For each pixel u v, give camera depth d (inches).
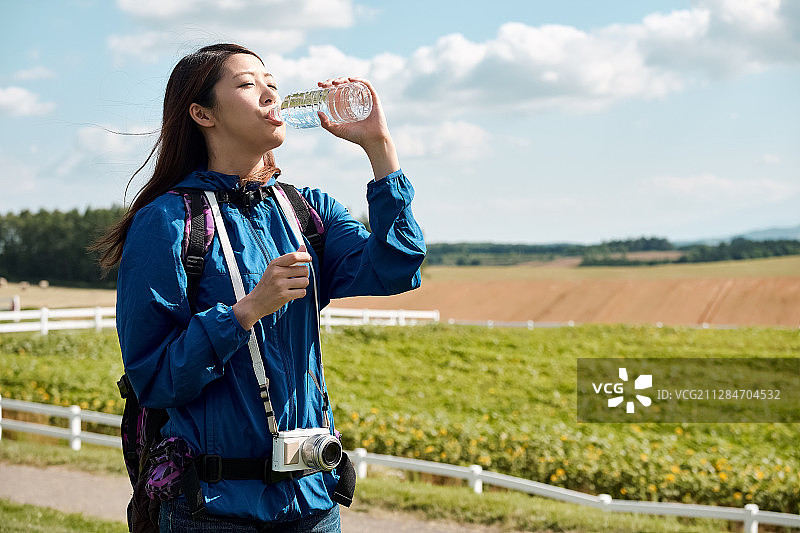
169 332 100.9
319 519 106.0
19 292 3221.0
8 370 828.0
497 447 548.4
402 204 105.0
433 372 965.2
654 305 2679.6
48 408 572.7
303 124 108.6
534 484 429.7
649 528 365.1
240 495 99.0
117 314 103.4
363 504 409.4
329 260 115.2
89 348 994.1
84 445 579.8
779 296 2615.7
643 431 669.3
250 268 104.3
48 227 4126.5
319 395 109.4
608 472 491.2
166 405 97.7
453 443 549.6
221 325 95.3
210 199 106.2
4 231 4180.6
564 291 2896.2
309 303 109.3
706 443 614.2
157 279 100.0
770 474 475.5
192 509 97.6
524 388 879.7
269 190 112.3
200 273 102.3
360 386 861.2
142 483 104.7
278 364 103.4
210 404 100.3
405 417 641.6
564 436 562.3
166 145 111.2
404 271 107.3
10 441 549.6
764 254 5610.2
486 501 406.9
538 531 371.6
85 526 344.5
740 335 1344.7
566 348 1185.4
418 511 398.9
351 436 576.1
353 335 1200.2
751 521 366.3
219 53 108.8
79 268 4001.0
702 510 377.7
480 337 1246.9
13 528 329.7
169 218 102.8
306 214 114.0
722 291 2711.6
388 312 1439.5
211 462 99.1
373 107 106.3
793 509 443.5
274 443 100.0
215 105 107.3
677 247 6835.6
